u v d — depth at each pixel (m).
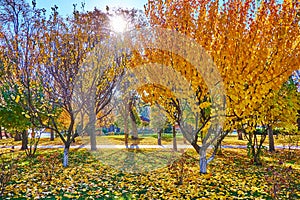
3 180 5.32
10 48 8.06
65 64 8.12
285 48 5.18
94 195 5.05
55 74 8.27
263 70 5.26
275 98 7.36
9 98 9.87
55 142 18.12
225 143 17.08
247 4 5.40
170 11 5.85
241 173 7.06
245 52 5.29
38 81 8.45
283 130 11.12
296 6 5.13
